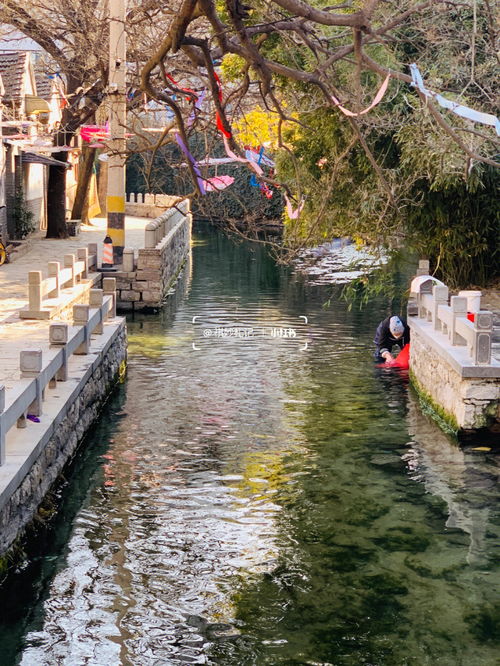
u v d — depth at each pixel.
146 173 11.63
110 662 8.07
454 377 14.12
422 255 21.42
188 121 12.23
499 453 13.54
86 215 42.22
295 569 9.91
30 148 30.97
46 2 29.58
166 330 23.33
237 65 19.55
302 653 8.23
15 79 33.38
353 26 9.19
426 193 20.09
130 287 26.23
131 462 13.33
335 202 20.06
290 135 21.06
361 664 8.05
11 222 32.53
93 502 11.77
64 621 8.76
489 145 15.86
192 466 13.18
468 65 15.08
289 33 13.52
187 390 17.38
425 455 13.55
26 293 21.69
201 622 8.78
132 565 9.98
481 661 8.10
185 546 10.48
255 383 17.92
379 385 17.83
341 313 25.91
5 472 9.59
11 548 9.66
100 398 15.85
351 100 11.38
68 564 9.97
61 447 12.51
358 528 10.99
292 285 31.34
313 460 13.43
